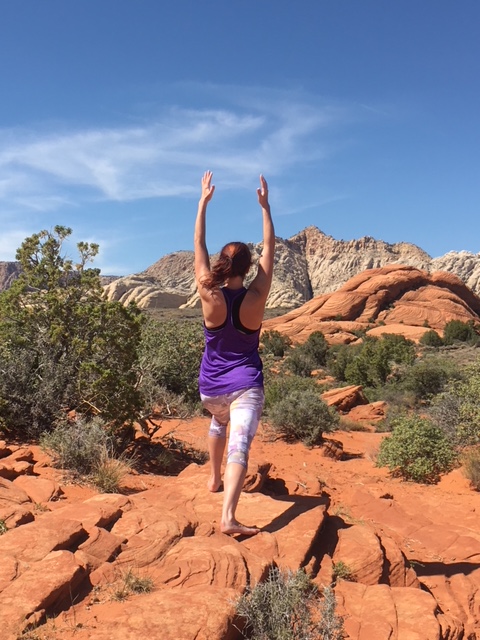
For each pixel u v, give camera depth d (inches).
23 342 374.6
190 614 126.0
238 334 163.9
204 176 179.2
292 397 522.9
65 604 133.7
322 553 184.2
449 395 515.8
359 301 3545.8
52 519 167.8
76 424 323.3
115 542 160.1
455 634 152.6
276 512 199.0
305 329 3250.5
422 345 2664.9
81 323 389.1
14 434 353.7
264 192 177.0
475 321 3572.8
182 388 593.3
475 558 229.5
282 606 135.0
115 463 283.3
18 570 138.8
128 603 133.6
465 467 380.2
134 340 395.2
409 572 187.8
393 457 393.1
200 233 175.6
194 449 399.2
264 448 479.8
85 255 406.6
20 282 389.7
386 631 143.5
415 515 290.5
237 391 164.4
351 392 901.2
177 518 178.4
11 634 117.9
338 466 434.0
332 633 133.6
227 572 147.6
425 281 3786.9
